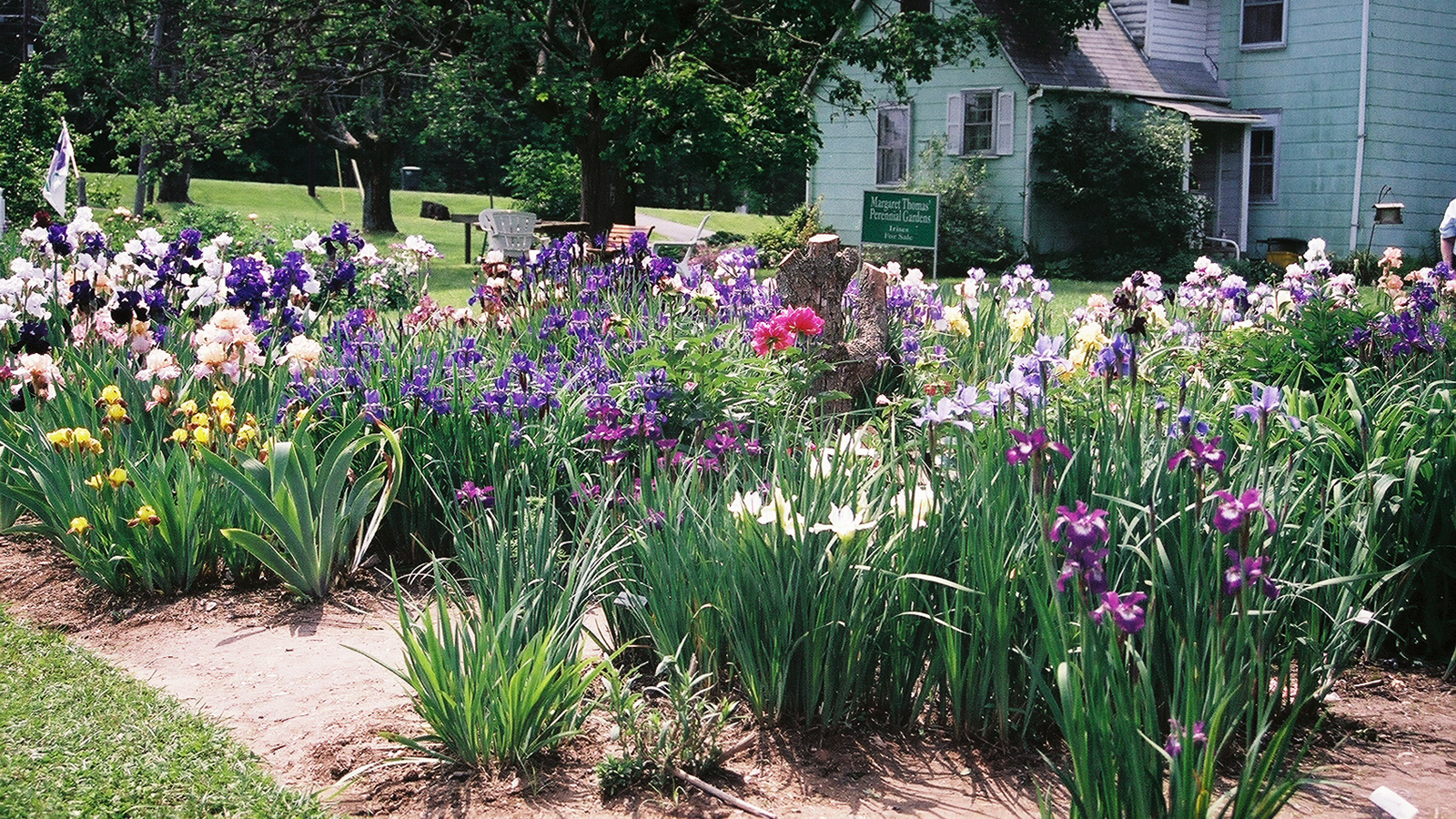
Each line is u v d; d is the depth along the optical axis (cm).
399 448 545
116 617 516
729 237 2798
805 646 387
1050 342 412
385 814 352
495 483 520
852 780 367
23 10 3697
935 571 389
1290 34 2466
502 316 857
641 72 2112
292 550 527
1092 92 2372
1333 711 412
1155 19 2556
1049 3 2311
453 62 2206
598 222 2188
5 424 612
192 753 379
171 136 2358
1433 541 457
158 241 786
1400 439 468
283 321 734
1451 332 646
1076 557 293
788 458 441
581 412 596
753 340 673
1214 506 373
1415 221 2448
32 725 394
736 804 351
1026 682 388
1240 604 314
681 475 467
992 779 366
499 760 375
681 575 413
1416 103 2414
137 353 647
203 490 552
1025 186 2400
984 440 422
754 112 1942
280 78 2347
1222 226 2559
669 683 390
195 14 2308
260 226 2045
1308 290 811
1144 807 281
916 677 403
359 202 4166
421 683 384
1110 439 418
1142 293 787
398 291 1094
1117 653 289
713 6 1977
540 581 411
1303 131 2464
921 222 1365
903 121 2594
